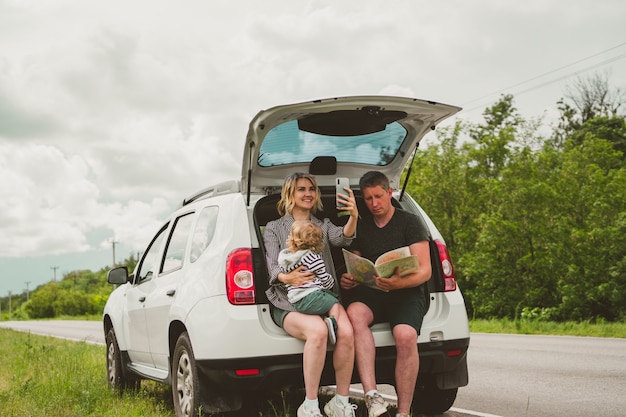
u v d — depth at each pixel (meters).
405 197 5.97
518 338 15.80
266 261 5.02
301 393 7.16
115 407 6.62
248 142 5.28
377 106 5.20
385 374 5.16
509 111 49.34
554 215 27.33
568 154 30.41
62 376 9.15
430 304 5.34
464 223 32.53
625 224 24.05
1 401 7.45
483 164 33.34
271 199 5.49
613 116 44.31
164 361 6.00
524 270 28.00
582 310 25.34
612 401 6.69
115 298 7.89
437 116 5.53
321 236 5.00
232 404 4.96
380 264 4.94
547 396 7.14
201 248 5.44
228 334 4.78
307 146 5.62
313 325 4.74
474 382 8.39
